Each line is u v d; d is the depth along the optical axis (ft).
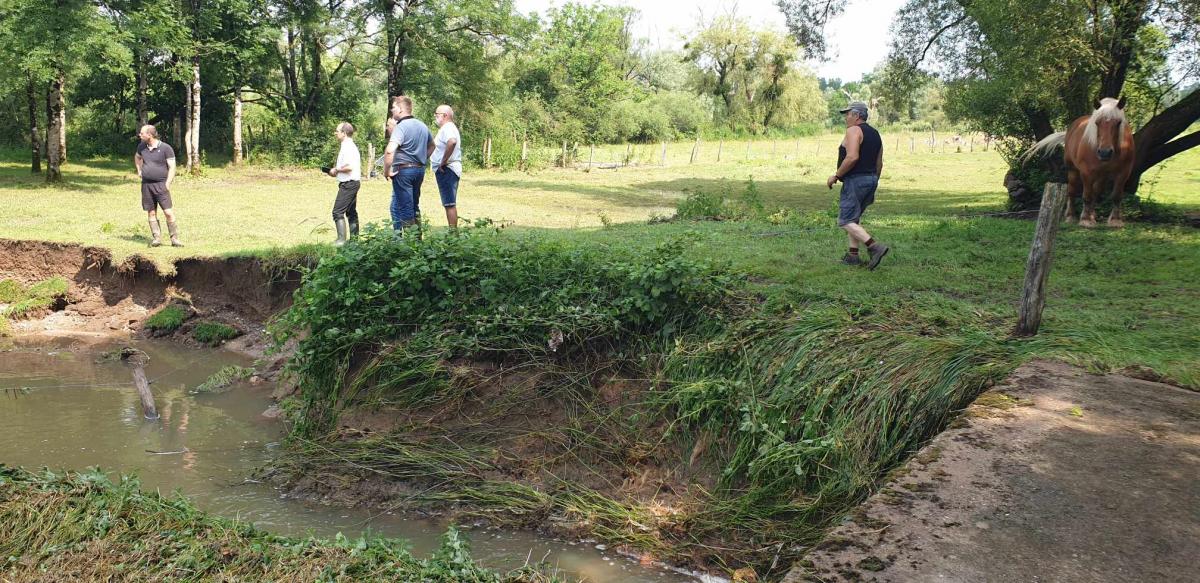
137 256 40.22
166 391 30.94
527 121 165.37
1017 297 25.52
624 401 23.35
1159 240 36.32
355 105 123.44
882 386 19.01
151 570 13.42
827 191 86.48
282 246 40.68
